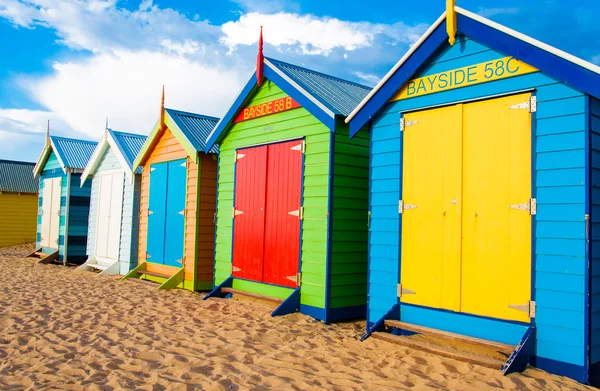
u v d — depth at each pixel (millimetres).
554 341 5656
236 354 6340
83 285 12547
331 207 8453
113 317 8625
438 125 6883
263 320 8297
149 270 13617
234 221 10516
